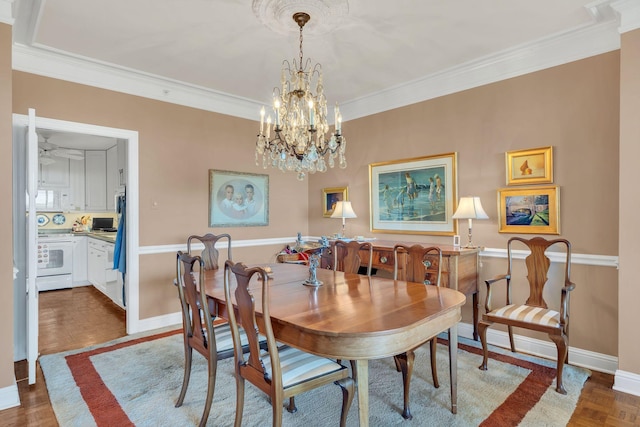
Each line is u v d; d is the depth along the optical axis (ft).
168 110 12.59
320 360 5.95
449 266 9.85
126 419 6.77
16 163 9.64
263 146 8.71
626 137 7.72
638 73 7.56
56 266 18.04
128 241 11.72
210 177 13.58
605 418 6.71
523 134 10.10
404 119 12.92
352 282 8.16
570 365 9.02
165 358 9.59
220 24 8.55
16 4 7.72
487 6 7.84
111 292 15.42
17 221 9.66
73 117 10.59
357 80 12.21
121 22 8.45
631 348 7.66
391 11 7.98
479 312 10.96
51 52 9.98
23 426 6.59
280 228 15.83
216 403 7.36
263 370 5.48
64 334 11.53
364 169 14.26
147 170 12.06
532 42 9.49
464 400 7.36
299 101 8.86
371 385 8.05
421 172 12.41
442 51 10.02
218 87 12.87
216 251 11.17
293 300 6.50
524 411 6.95
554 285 9.52
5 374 7.25
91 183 21.30
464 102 11.34
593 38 8.86
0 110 7.27
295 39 9.30
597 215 8.86
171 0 7.55
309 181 16.76
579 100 9.14
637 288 7.59
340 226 15.26
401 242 12.51
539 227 9.76
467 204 10.27
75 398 7.54
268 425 6.55
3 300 7.29
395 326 5.07
